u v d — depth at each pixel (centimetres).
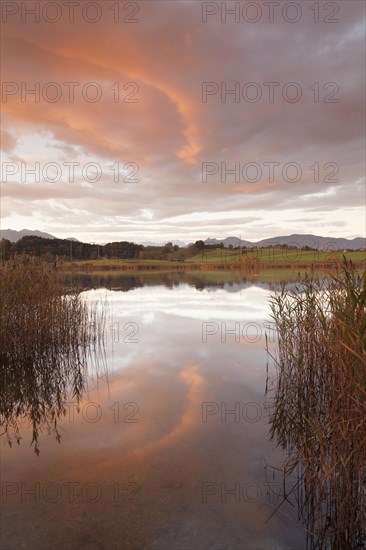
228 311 1506
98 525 304
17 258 957
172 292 2262
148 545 282
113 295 2117
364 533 295
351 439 327
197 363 795
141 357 850
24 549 277
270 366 769
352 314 366
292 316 685
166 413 539
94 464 403
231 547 282
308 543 288
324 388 505
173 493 349
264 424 500
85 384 676
